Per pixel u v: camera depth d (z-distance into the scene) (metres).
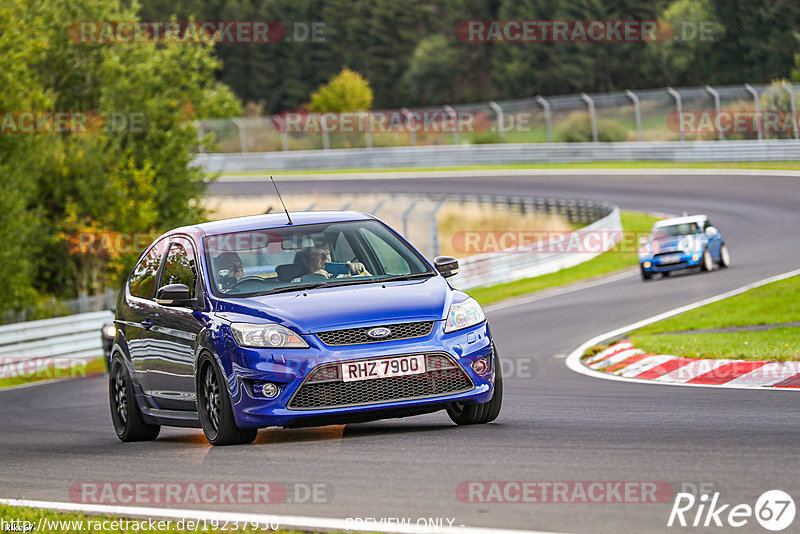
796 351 28.58
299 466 16.31
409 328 18.61
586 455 15.66
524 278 76.50
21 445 25.02
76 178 78.88
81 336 58.88
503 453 16.25
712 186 110.69
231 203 131.12
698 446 16.02
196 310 20.05
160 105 85.25
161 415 21.86
